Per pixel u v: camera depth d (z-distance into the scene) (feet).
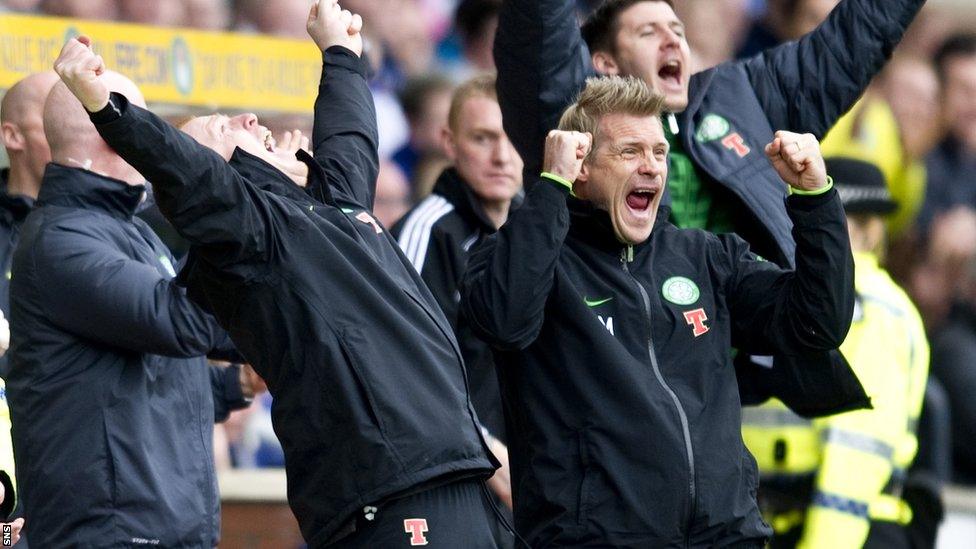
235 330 49.90
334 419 48.98
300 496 49.67
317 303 49.26
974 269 113.70
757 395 60.18
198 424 56.34
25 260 54.44
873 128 115.03
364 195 56.08
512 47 58.95
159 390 54.90
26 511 53.83
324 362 48.98
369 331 49.67
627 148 53.83
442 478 49.75
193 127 54.70
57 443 53.21
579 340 52.44
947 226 116.16
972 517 94.94
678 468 51.24
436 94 101.24
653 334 53.11
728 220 61.62
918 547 72.64
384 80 105.40
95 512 52.85
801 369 58.23
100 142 55.62
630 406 51.57
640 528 50.90
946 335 102.89
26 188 63.31
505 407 54.24
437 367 50.65
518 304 50.85
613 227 53.98
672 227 55.88
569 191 51.80
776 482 69.82
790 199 53.01
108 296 52.80
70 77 45.78
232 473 80.69
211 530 55.88
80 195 55.16
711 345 53.57
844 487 68.49
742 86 63.21
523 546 52.24
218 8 89.04
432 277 68.74
